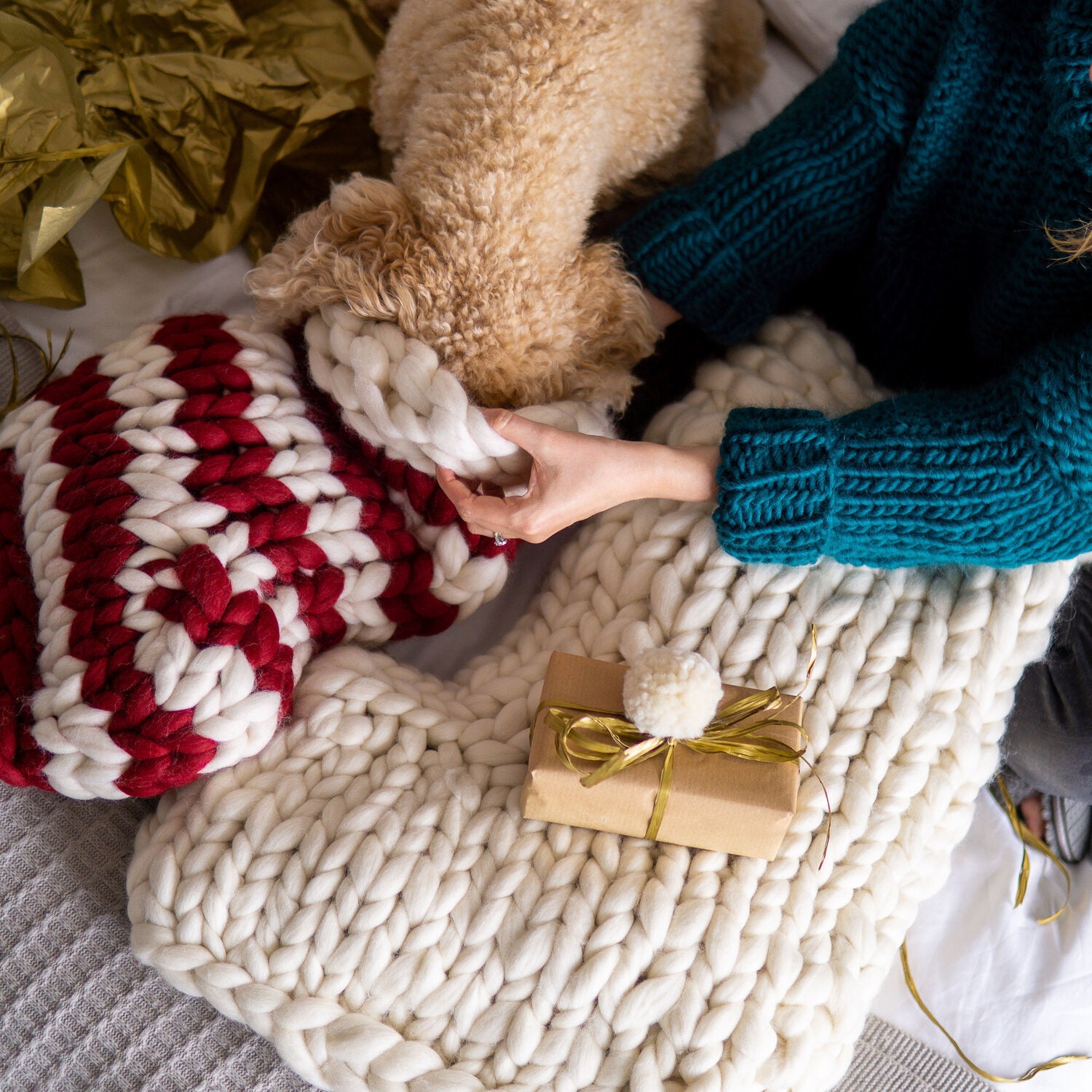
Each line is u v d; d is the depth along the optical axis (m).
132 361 0.75
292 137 0.92
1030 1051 0.87
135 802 0.78
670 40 0.80
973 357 0.86
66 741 0.64
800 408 0.78
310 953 0.66
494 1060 0.64
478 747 0.73
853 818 0.72
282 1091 0.68
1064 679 0.83
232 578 0.68
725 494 0.72
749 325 0.86
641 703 0.61
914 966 0.90
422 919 0.66
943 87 0.70
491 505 0.70
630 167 0.84
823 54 1.02
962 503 0.69
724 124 1.02
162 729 0.64
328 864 0.67
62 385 0.77
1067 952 0.89
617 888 0.67
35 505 0.71
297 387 0.77
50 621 0.66
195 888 0.67
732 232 0.81
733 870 0.69
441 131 0.73
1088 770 0.84
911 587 0.78
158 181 0.90
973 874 0.93
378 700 0.74
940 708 0.75
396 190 0.73
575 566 0.82
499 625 0.88
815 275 0.92
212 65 0.89
